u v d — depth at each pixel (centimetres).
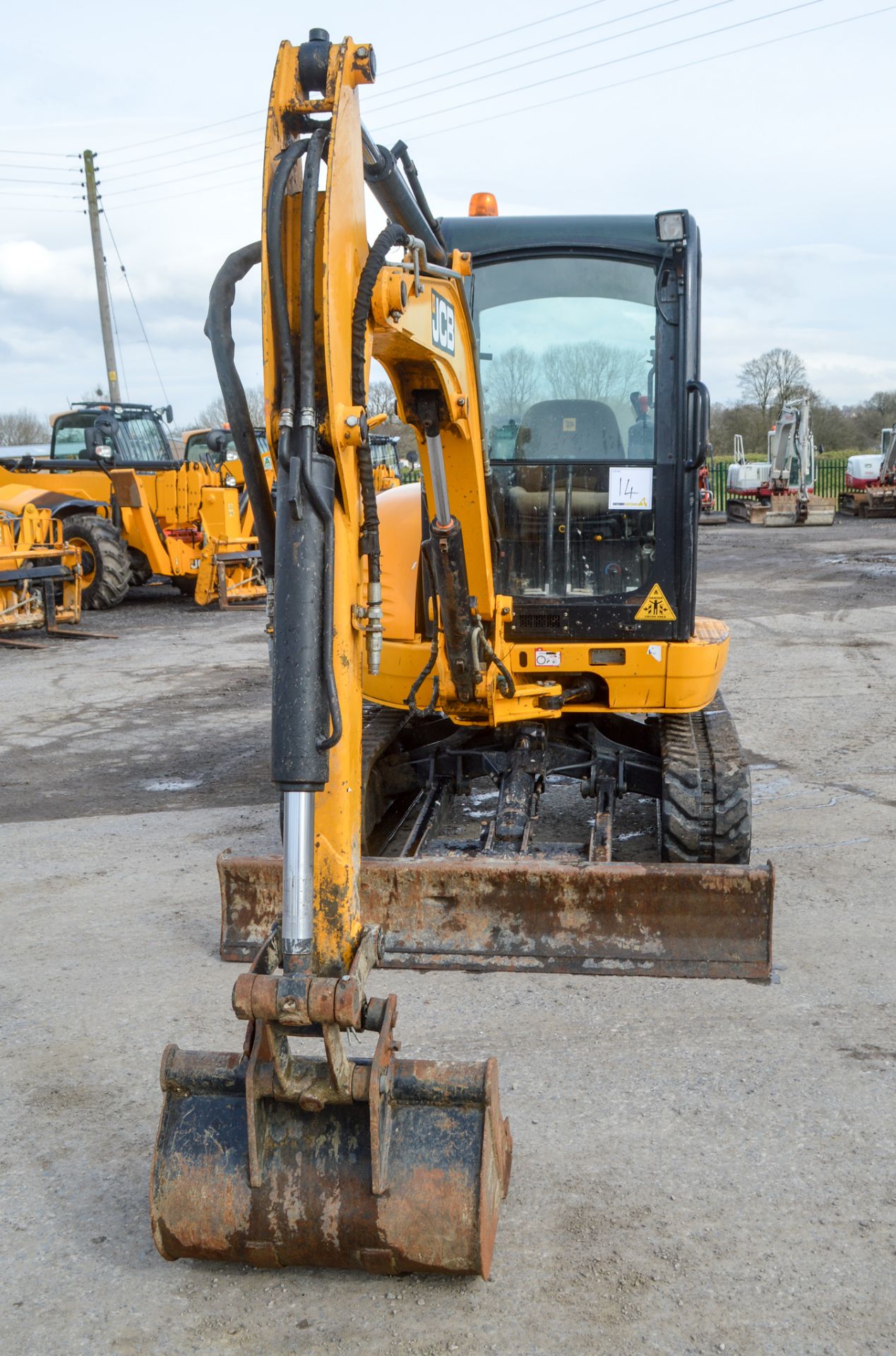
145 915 514
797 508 3072
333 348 261
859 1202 301
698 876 422
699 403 474
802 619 1388
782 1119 339
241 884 460
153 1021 410
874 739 802
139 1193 316
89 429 1709
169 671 1167
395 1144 267
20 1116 353
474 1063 275
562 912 435
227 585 1647
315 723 256
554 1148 327
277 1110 274
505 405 496
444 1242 261
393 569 521
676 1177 313
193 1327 266
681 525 489
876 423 4991
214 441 1653
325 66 269
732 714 888
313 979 249
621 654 496
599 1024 395
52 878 571
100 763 816
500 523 502
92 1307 273
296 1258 271
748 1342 255
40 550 1379
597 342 490
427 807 552
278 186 261
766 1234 290
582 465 492
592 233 480
